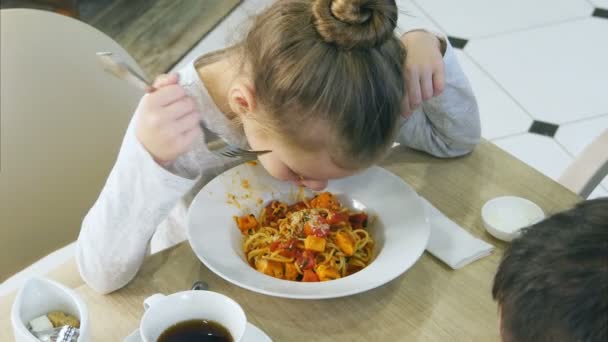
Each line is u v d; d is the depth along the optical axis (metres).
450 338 0.91
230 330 0.79
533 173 1.17
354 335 0.91
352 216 1.08
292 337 0.90
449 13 3.14
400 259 0.96
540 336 0.62
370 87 0.84
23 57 1.20
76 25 1.24
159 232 1.23
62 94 1.24
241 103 0.95
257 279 0.94
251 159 1.06
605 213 0.63
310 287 0.93
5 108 1.20
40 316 0.81
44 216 1.28
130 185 0.94
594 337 0.59
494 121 2.58
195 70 1.13
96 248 0.94
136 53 2.83
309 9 0.86
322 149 0.90
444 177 1.16
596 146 1.19
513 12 3.16
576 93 2.72
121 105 1.30
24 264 1.29
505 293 0.66
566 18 3.13
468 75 2.80
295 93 0.85
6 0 2.99
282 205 1.10
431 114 1.17
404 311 0.94
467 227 1.07
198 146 1.06
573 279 0.60
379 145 0.90
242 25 0.99
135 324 0.91
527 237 0.66
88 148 1.29
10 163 1.22
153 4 3.10
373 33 0.83
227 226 1.04
